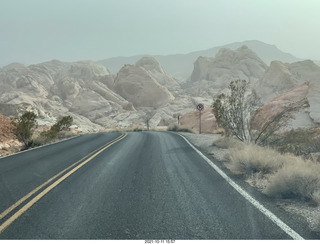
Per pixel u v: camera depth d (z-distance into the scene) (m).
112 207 4.81
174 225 3.99
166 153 11.24
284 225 3.97
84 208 4.79
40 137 18.42
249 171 7.25
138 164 8.95
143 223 4.08
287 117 11.52
